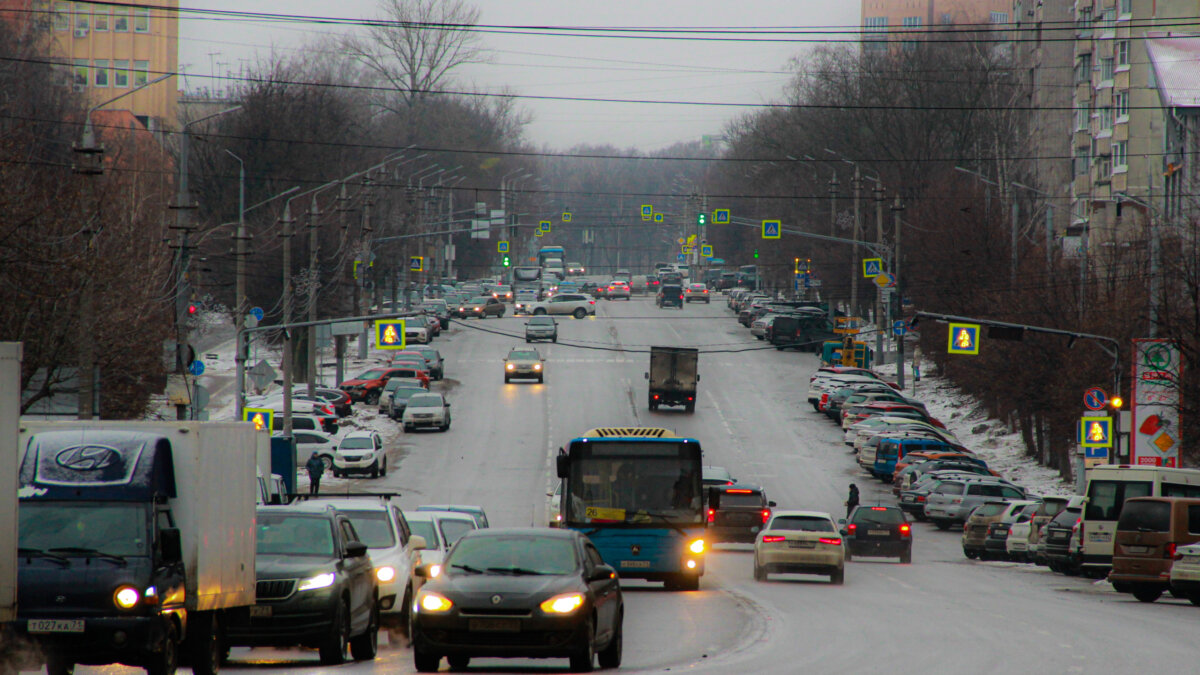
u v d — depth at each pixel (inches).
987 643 1299.2
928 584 2138.3
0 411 941.2
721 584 2107.5
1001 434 4970.5
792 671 1093.8
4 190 2304.4
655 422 4879.4
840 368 5506.9
